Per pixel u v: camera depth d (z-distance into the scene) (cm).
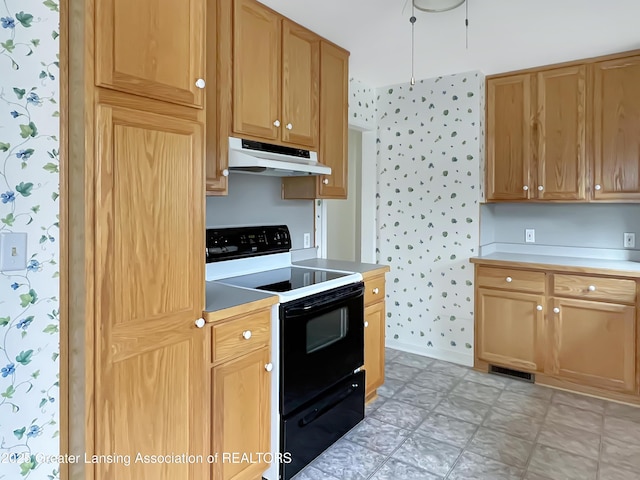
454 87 327
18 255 126
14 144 125
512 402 268
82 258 126
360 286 242
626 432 231
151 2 137
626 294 261
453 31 242
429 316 348
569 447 217
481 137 323
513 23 231
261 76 210
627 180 275
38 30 127
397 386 292
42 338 132
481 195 326
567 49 271
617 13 219
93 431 127
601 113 283
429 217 344
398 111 357
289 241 268
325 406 212
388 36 251
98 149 124
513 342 304
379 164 371
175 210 146
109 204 127
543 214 336
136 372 137
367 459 207
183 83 148
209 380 160
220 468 164
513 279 302
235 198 243
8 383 127
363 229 381
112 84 127
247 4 201
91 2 122
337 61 266
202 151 156
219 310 160
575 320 279
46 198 131
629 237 303
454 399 273
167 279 144
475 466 201
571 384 285
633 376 262
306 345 199
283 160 220
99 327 126
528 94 310
